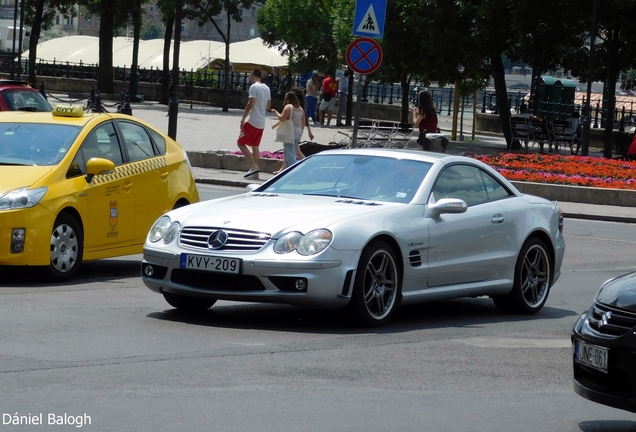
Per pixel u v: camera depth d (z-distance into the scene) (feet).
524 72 435.94
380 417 24.94
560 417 26.09
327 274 34.55
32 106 80.94
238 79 232.12
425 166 40.11
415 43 151.64
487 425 24.89
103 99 210.18
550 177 94.89
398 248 36.91
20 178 43.14
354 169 40.47
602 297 23.70
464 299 46.03
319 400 26.21
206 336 33.76
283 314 38.86
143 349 31.14
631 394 22.38
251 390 26.81
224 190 87.20
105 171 45.83
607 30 138.31
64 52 300.81
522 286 42.14
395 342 34.37
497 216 40.98
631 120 174.50
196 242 35.70
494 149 142.72
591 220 83.71
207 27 613.52
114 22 220.84
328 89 168.55
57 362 28.86
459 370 30.73
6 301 38.65
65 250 44.09
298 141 92.38
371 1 71.36
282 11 212.64
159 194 49.16
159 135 50.85
